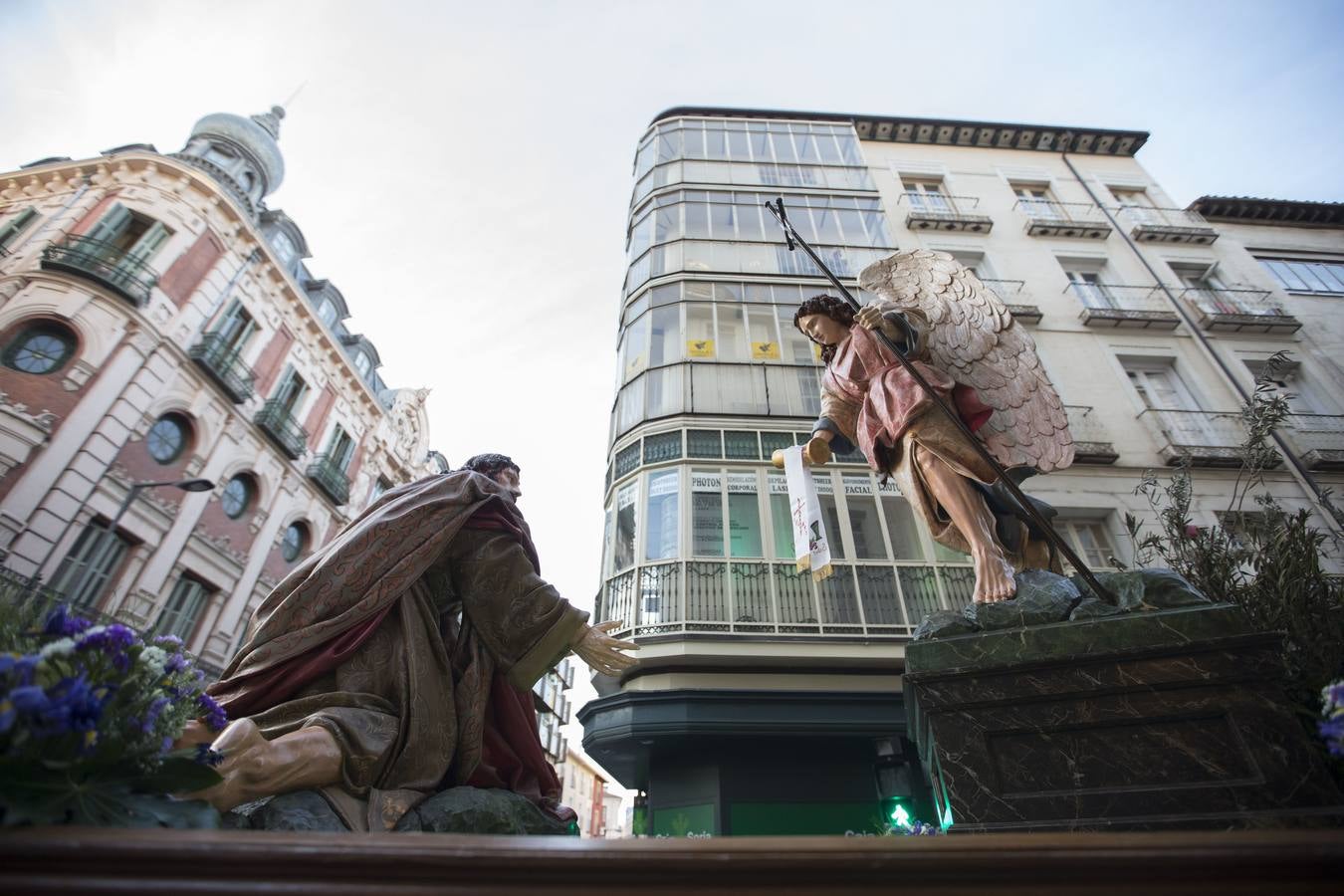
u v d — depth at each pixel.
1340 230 16.08
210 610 14.66
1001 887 0.77
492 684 2.26
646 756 8.77
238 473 16.14
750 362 11.10
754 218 13.79
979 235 14.67
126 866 0.75
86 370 12.48
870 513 9.48
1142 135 16.95
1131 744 2.04
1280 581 3.24
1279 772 1.86
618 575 9.30
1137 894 0.76
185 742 1.46
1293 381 12.54
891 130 16.80
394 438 24.22
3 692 1.00
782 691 8.07
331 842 0.78
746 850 0.79
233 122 21.75
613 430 11.73
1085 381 12.20
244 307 16.78
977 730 2.18
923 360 3.14
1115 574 2.40
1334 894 0.75
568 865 0.77
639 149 16.77
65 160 16.45
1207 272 14.72
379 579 2.05
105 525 12.50
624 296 13.88
